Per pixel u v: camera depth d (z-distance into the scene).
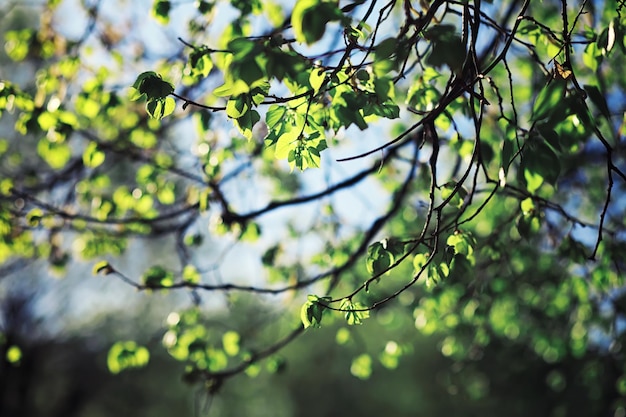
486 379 11.28
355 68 3.41
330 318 7.45
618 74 7.79
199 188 7.11
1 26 12.19
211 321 7.60
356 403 27.78
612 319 8.73
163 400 26.22
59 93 6.68
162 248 23.25
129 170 9.19
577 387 11.34
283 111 3.45
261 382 28.61
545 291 9.09
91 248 7.75
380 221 6.29
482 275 7.94
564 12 3.58
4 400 22.17
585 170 8.96
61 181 7.64
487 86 6.60
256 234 6.88
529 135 3.07
